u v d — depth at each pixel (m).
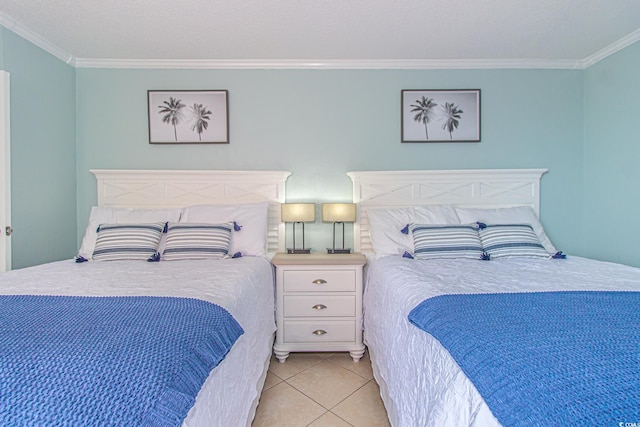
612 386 0.70
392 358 1.67
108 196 2.84
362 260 2.45
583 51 2.75
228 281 1.68
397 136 2.96
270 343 2.33
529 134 2.97
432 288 1.56
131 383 0.75
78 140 2.88
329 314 2.46
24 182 2.40
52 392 0.70
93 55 2.76
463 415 0.94
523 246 2.42
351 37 2.49
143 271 1.92
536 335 0.97
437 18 2.24
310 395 2.02
